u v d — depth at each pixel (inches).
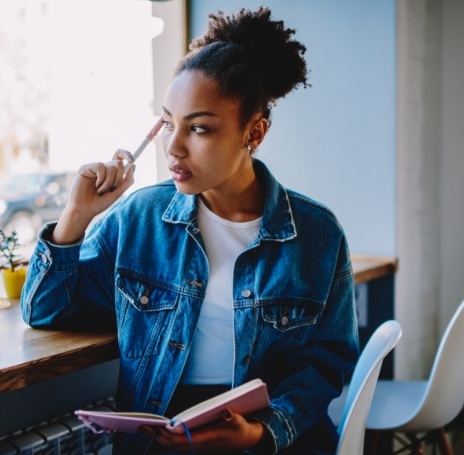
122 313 52.2
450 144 98.0
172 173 48.4
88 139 91.4
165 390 50.3
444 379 68.8
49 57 90.7
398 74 89.0
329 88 94.7
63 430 65.9
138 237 53.2
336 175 95.5
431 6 95.6
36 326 55.2
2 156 137.3
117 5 91.0
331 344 55.0
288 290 52.3
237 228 52.6
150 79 95.7
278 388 51.3
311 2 94.7
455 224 98.8
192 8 97.7
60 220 51.2
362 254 94.7
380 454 94.4
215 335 51.2
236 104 47.5
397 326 52.2
